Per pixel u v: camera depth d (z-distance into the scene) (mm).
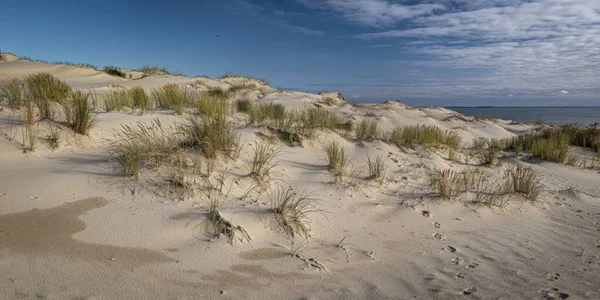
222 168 4629
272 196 4363
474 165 8273
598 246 3986
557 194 6480
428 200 5164
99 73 17516
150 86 14039
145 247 2869
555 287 2955
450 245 3854
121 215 3242
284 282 2736
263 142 6148
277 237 3459
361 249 3541
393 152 7473
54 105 5766
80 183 3695
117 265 2584
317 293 2631
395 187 5602
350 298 2604
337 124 9500
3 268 2320
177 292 2406
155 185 3857
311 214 4117
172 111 7379
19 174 3707
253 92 16594
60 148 4559
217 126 5238
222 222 3340
